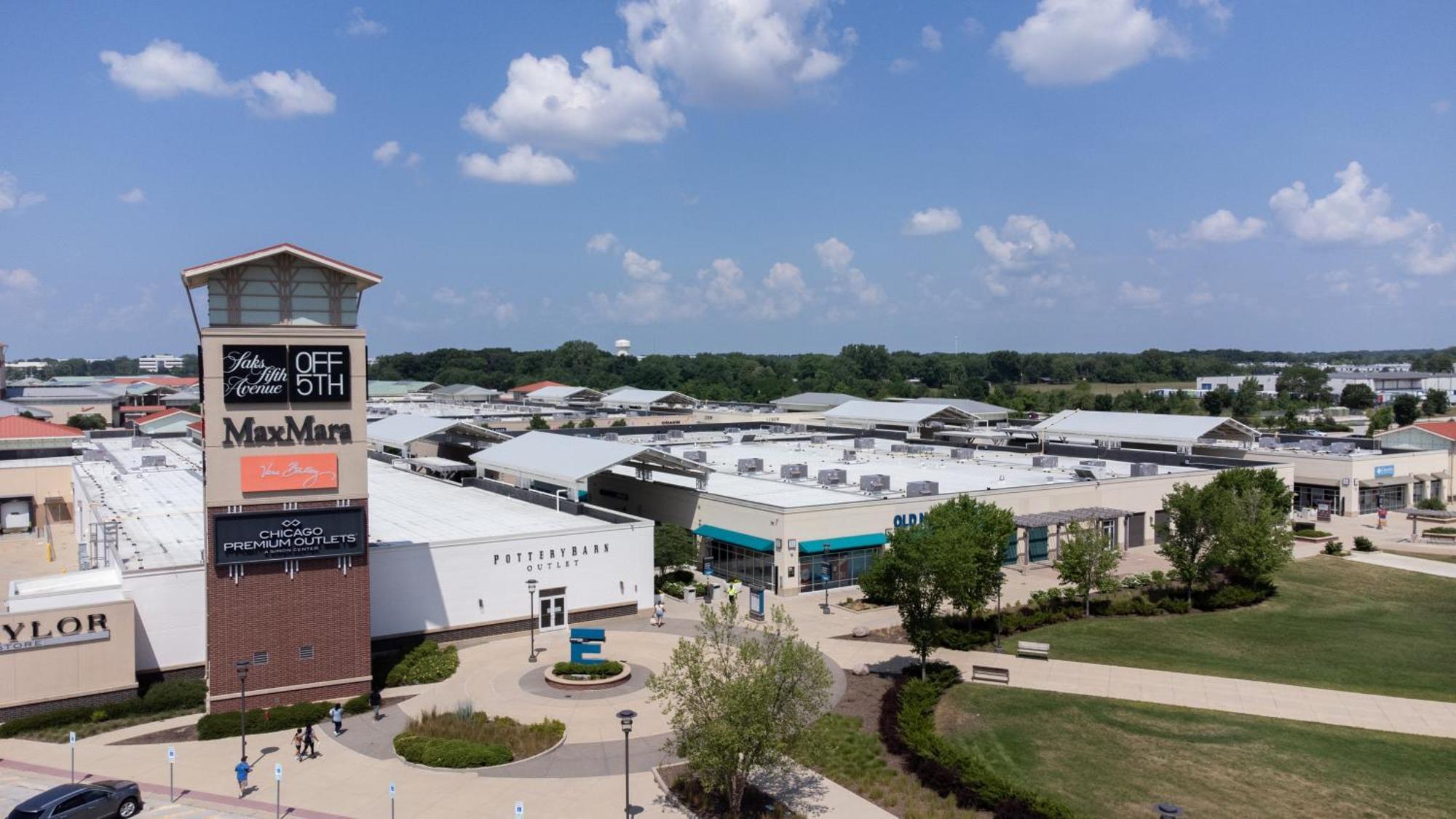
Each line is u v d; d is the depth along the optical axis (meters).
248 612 42.41
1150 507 83.38
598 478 86.56
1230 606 61.19
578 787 34.62
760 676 31.12
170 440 125.81
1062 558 60.31
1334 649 52.09
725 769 30.61
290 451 43.06
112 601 42.31
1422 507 100.06
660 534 66.75
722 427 142.75
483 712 41.50
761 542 64.62
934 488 73.25
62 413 178.38
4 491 89.00
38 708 40.72
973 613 52.66
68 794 30.42
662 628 56.12
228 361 41.88
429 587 51.41
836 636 53.69
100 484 78.69
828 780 35.00
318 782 35.16
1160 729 39.75
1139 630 55.56
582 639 47.34
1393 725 40.31
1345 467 98.06
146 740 39.50
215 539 41.66
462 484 82.44
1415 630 56.00
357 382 44.31
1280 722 40.59
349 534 44.12
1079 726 40.09
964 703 43.00
